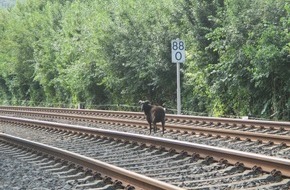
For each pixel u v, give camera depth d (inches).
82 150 569.3
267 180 369.4
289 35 738.2
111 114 1059.9
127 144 590.2
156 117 664.4
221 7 906.1
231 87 847.1
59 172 452.4
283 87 778.8
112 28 1199.6
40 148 560.4
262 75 755.4
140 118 932.6
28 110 1435.8
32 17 1937.7
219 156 449.1
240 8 839.7
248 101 845.8
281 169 378.0
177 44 891.4
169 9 1014.4
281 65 749.9
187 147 492.4
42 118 1105.4
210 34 854.5
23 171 464.1
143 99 1173.7
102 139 644.1
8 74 1984.5
